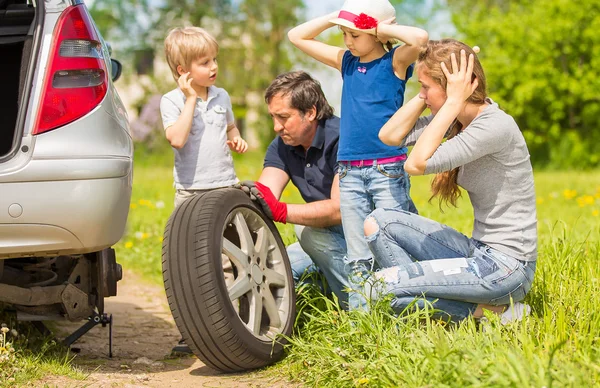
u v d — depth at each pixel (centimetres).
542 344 342
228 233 432
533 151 2988
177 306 383
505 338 352
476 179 394
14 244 352
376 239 409
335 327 400
